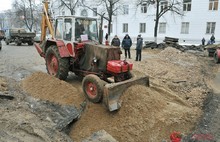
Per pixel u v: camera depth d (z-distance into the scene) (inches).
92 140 184.4
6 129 178.1
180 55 666.8
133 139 207.8
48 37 349.7
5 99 236.5
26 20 1761.8
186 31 1191.6
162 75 418.3
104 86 231.6
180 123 228.7
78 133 216.4
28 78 311.3
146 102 238.2
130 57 589.6
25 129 182.7
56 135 189.2
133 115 225.5
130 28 1331.2
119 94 238.1
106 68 258.4
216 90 359.6
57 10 1360.7
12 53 649.6
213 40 1002.7
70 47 292.5
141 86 256.8
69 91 265.4
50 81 283.6
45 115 218.2
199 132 219.1
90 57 275.4
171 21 1211.2
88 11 1365.7
